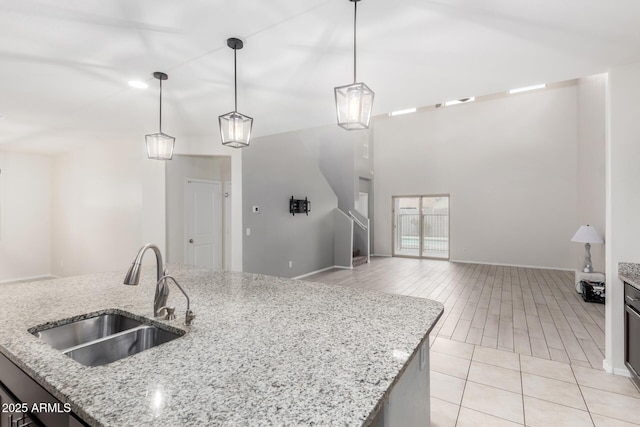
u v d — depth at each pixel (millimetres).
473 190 8195
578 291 4965
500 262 7863
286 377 933
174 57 2115
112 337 1331
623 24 1718
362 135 9031
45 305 1644
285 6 1580
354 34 1823
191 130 4055
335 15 1655
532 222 7539
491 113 7992
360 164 8852
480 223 8102
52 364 1021
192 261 4852
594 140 5293
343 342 1178
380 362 1024
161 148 2459
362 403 809
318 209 7012
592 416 2008
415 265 7859
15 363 1091
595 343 3111
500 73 2357
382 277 6398
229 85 2590
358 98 1667
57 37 1853
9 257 5453
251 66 2248
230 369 980
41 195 5797
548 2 1538
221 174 5352
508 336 3309
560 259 7254
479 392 2301
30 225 5676
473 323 3695
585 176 6004
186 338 1220
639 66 2254
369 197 9656
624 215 2352
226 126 2025
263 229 5363
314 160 6914
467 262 8227
